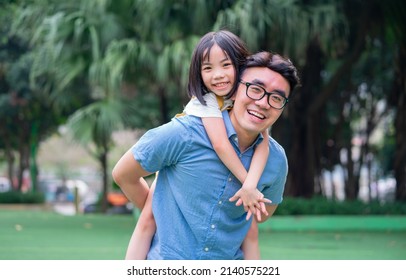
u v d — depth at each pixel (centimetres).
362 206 1428
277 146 315
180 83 1333
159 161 303
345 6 1502
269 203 326
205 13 1290
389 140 2212
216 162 299
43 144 3719
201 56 307
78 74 1454
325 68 1783
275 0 1269
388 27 1598
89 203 2544
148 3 1286
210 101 304
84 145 1479
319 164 1620
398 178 1617
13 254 878
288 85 302
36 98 2120
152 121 2006
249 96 296
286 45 1312
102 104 1462
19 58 2078
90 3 1355
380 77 1906
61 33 1356
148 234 325
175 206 308
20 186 2395
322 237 1209
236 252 325
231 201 299
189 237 307
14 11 1773
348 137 1842
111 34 1370
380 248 1036
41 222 1414
